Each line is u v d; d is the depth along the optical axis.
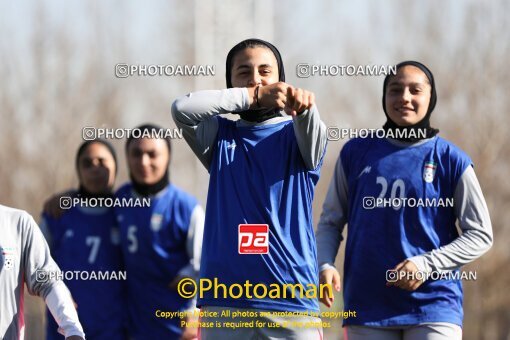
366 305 15.73
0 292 14.00
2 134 49.47
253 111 13.91
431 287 15.45
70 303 14.20
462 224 15.62
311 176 13.79
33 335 37.50
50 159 49.84
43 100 50.28
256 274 13.37
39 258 14.34
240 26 29.38
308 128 13.16
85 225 21.58
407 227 15.64
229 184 13.61
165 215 21.14
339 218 16.48
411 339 15.52
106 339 21.22
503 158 40.62
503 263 39.12
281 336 13.39
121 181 38.72
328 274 15.85
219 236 13.54
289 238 13.47
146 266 21.17
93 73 49.22
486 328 38.72
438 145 15.84
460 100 41.19
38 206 49.28
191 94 13.38
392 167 15.78
